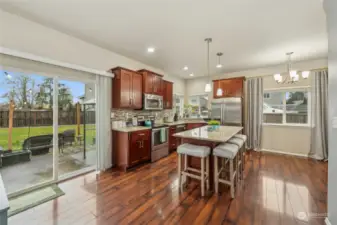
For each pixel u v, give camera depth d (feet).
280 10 6.87
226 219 6.09
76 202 7.16
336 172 5.13
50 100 9.04
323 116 13.03
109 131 11.50
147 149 12.45
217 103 16.87
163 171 10.84
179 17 7.48
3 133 7.77
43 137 8.93
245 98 16.67
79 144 10.85
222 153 7.77
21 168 8.26
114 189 8.34
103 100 11.02
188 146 8.54
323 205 6.95
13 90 7.95
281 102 15.60
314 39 9.65
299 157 13.85
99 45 10.70
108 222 5.92
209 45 10.61
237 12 7.06
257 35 9.15
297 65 14.25
